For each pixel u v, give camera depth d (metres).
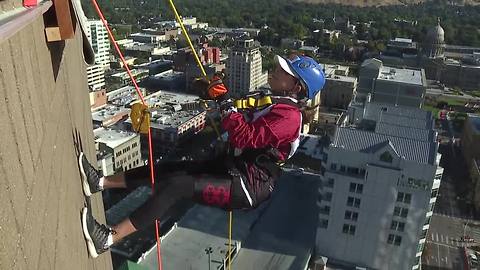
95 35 117.00
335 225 34.88
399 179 31.69
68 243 3.99
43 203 3.03
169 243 35.91
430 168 30.64
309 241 37.34
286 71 5.33
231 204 5.48
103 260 8.30
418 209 31.89
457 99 111.12
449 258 47.62
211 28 199.50
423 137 34.56
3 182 2.11
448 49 158.25
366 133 33.62
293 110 5.32
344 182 33.38
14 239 2.18
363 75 78.44
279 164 5.64
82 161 5.96
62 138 4.54
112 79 110.81
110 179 6.17
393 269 34.41
